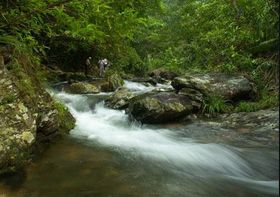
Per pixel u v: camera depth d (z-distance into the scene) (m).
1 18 5.08
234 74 9.11
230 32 10.38
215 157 5.44
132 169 4.70
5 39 5.07
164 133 6.80
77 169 4.55
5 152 4.19
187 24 15.45
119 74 13.48
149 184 4.25
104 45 6.32
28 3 4.93
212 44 11.37
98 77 12.69
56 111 5.53
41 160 4.73
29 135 4.59
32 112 4.91
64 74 11.52
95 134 6.39
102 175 4.41
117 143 5.90
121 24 4.86
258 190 4.26
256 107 7.88
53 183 4.12
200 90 8.30
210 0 13.25
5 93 4.68
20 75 5.07
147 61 17.39
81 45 10.50
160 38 19.20
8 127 4.43
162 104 7.43
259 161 5.27
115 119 7.73
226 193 4.15
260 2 9.47
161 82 12.99
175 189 4.15
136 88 11.16
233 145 5.99
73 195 3.85
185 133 6.80
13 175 4.22
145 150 5.60
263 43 9.16
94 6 4.65
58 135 5.66
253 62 9.04
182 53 15.26
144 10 7.54
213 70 9.97
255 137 6.37
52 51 10.95
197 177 4.62
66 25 5.42
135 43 17.73
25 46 5.52
